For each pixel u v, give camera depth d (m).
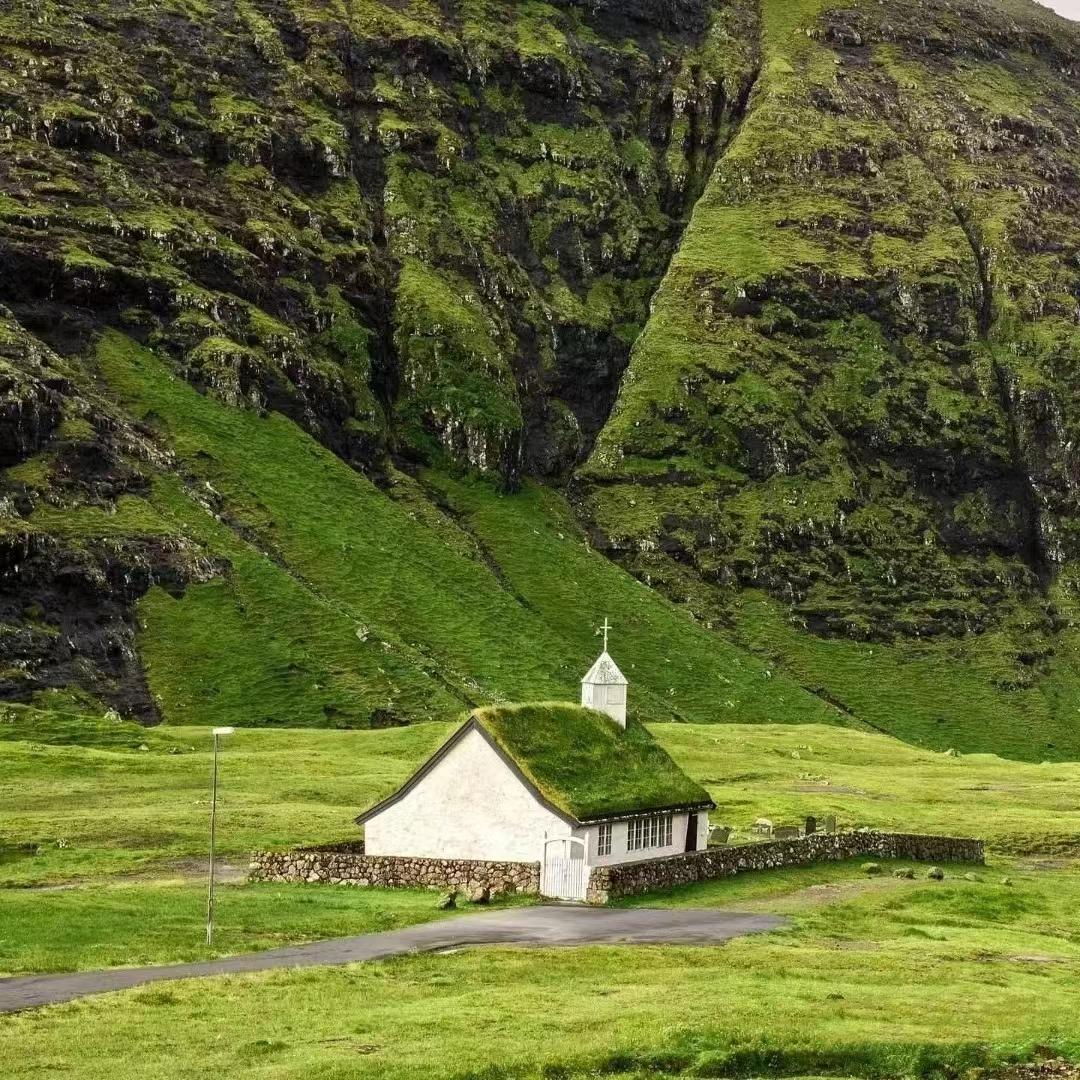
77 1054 62.78
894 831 163.50
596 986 77.19
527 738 118.25
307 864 115.75
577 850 112.88
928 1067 67.25
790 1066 66.62
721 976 80.69
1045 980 86.19
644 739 131.25
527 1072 62.53
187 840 138.62
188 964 81.31
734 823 171.12
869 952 91.38
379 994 74.31
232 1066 61.75
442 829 116.31
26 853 131.62
